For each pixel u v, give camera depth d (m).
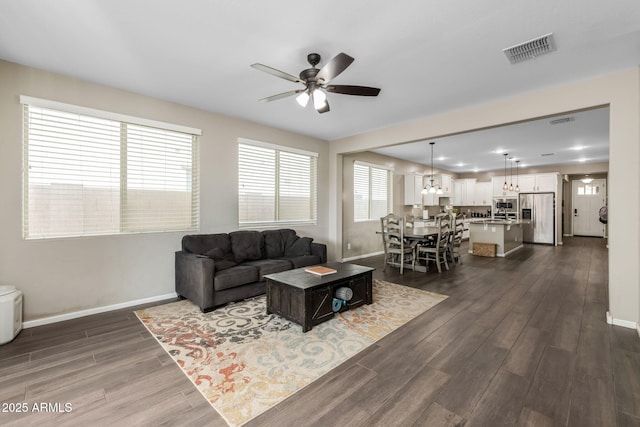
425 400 1.75
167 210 3.77
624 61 2.66
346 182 6.34
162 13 2.03
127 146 3.45
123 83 3.19
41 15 2.04
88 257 3.16
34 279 2.86
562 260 6.11
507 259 6.30
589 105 3.02
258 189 4.73
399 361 2.19
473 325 2.84
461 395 1.79
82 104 3.10
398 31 2.24
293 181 5.26
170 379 1.97
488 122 3.73
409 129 4.57
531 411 1.65
